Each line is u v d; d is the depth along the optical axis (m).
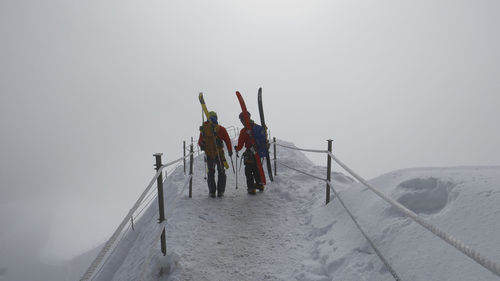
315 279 3.05
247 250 3.87
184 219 4.80
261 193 6.04
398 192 3.24
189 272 3.36
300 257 3.61
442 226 2.45
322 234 4.04
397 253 2.60
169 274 3.41
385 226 3.04
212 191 5.86
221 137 5.81
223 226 4.58
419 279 2.20
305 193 5.89
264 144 5.87
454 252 2.13
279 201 5.60
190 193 5.98
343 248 3.29
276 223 4.67
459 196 2.55
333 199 4.66
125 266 4.65
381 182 3.95
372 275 2.64
